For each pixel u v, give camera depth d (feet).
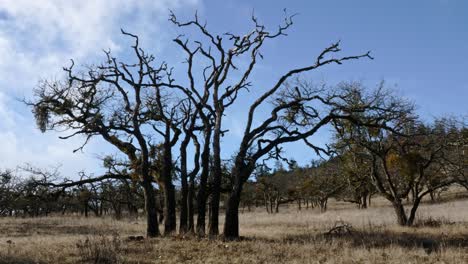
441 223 100.32
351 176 125.29
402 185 119.55
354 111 86.38
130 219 163.94
